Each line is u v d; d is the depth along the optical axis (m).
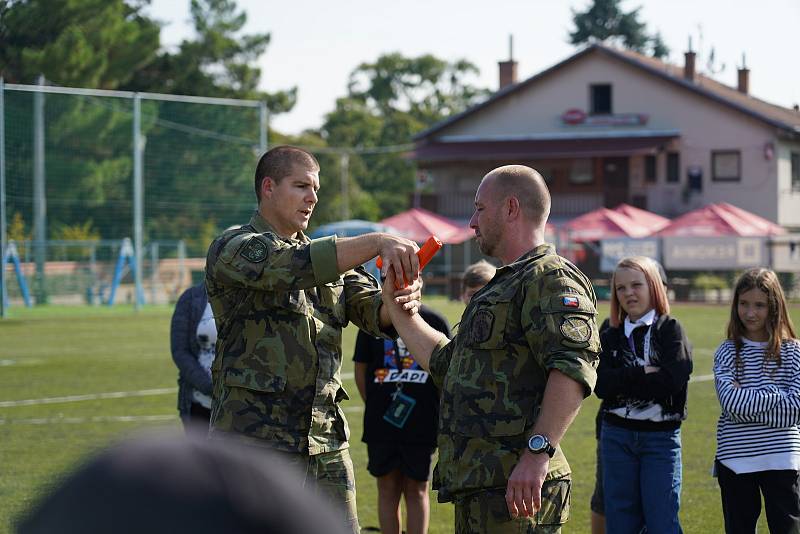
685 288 32.41
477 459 3.64
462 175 45.22
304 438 3.93
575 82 43.81
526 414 3.64
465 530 3.74
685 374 5.20
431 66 82.75
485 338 3.69
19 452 9.12
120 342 20.19
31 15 42.69
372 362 5.93
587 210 43.16
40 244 31.55
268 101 56.16
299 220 4.19
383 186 73.50
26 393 13.04
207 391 5.77
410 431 5.82
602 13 72.75
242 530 0.79
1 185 26.84
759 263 31.84
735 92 48.62
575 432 10.27
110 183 34.69
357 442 9.73
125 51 45.00
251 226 4.20
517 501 3.49
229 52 55.81
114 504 0.78
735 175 42.12
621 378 5.20
